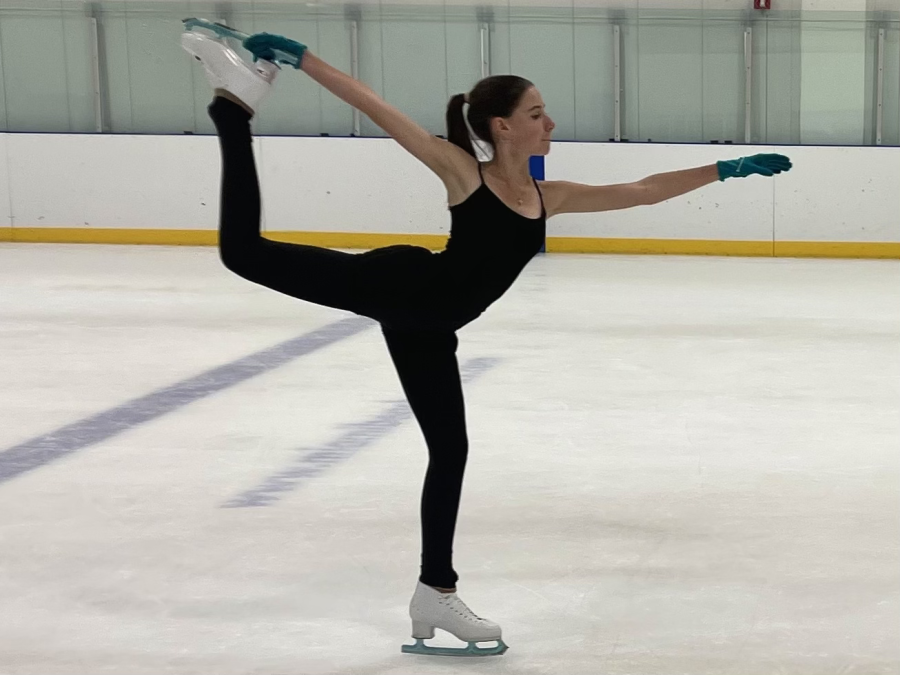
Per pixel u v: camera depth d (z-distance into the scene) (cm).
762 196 1274
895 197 1253
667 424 603
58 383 695
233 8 1380
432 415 313
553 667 321
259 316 924
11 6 1391
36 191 1356
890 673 316
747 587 382
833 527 443
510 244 293
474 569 400
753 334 857
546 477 510
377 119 284
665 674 316
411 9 1369
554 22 1349
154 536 435
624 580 389
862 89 1297
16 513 462
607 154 1298
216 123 285
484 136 297
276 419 612
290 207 1334
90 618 359
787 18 1298
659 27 1329
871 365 753
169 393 671
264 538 432
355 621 356
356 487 495
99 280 1095
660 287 1076
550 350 797
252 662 326
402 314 294
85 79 1402
